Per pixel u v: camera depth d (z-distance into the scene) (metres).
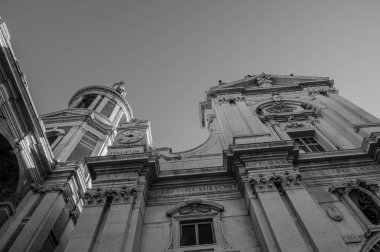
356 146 17.03
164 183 15.48
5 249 14.34
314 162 15.72
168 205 14.42
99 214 12.68
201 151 19.05
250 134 17.25
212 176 15.73
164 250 12.17
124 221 12.21
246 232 12.76
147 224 13.48
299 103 22.66
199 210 13.99
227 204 14.25
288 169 14.27
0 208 15.05
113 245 11.15
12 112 15.05
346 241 11.48
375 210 13.11
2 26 13.55
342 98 21.75
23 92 15.24
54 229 16.95
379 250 10.56
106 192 13.66
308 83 25.00
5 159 15.47
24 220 15.77
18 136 15.66
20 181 16.00
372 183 13.84
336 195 13.85
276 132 19.42
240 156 15.18
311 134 19.69
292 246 10.61
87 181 21.38
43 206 16.36
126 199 13.35
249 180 13.83
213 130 21.39
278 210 12.13
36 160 17.52
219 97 24.33
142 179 14.75
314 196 13.91
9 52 14.08
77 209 19.23
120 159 15.19
